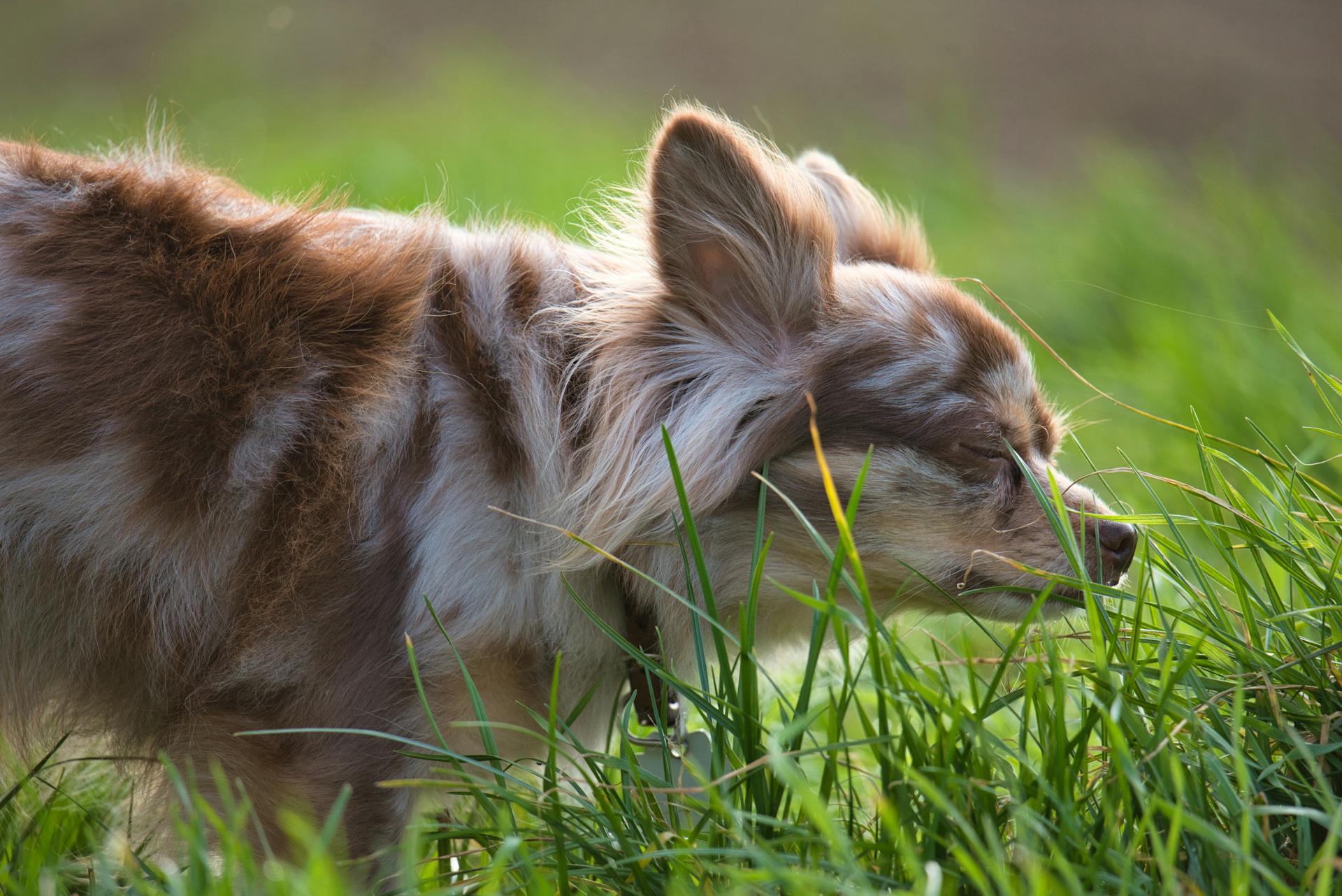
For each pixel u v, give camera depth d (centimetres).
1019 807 383
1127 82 2278
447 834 453
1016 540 552
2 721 532
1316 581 518
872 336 555
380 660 490
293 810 483
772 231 548
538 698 532
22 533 485
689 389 546
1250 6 2591
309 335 509
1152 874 393
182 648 503
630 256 570
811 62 2577
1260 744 450
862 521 544
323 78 2638
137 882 425
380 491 500
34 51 2894
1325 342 932
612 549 526
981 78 2377
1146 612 630
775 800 436
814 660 437
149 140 589
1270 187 1452
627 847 426
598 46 2758
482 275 553
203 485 489
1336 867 371
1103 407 1022
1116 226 1278
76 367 480
